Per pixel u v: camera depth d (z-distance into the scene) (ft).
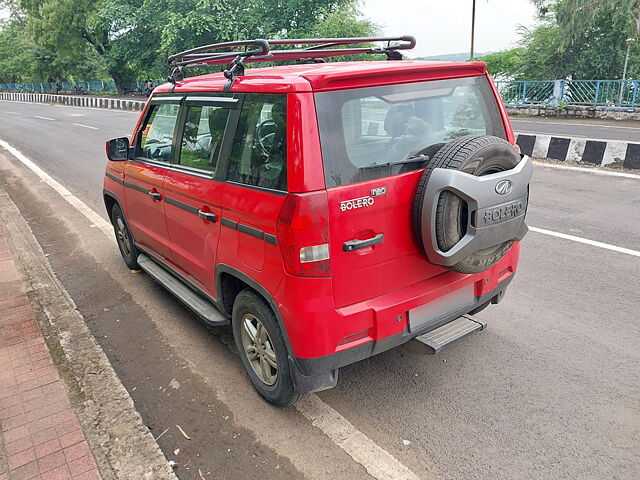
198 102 11.58
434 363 11.83
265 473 8.91
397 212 9.00
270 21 92.12
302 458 9.19
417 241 9.33
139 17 101.81
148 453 9.34
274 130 8.75
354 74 8.45
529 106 68.74
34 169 40.11
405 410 10.30
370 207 8.63
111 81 157.17
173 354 12.92
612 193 24.84
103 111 96.53
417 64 9.31
